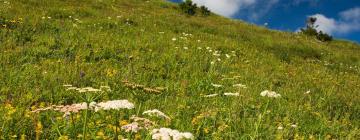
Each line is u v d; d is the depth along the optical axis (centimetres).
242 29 3647
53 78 1233
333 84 1858
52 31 1984
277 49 2873
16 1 2781
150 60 1731
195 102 1190
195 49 2078
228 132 862
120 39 2016
